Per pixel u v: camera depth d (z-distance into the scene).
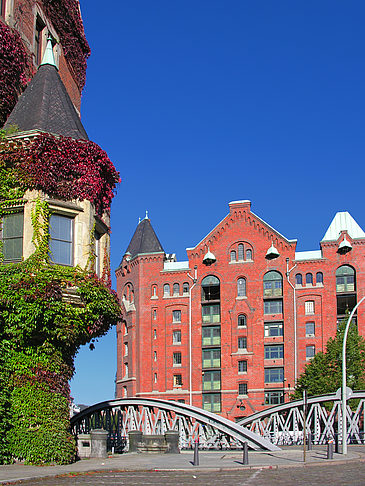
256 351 83.56
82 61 36.78
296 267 84.50
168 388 85.88
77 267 24.31
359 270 82.44
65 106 26.78
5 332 22.72
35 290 22.61
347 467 25.83
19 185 24.19
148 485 18.33
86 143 25.36
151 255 90.06
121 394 89.81
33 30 30.50
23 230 24.17
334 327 81.62
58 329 23.17
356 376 66.94
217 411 83.69
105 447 30.64
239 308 85.44
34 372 23.20
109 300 25.12
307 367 71.12
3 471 20.59
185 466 24.98
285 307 83.75
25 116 26.00
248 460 28.44
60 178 24.80
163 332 87.56
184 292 88.31
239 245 87.56
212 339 86.19
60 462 23.42
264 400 82.00
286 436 45.97
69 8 34.38
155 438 34.94
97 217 25.95
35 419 23.00
